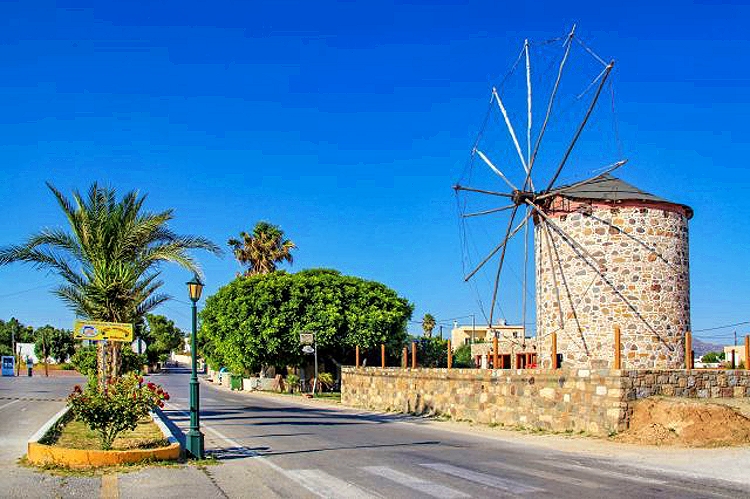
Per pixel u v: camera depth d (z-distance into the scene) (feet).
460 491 37.55
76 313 78.59
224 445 59.00
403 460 50.21
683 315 95.61
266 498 35.91
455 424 84.23
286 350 169.27
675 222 96.12
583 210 95.76
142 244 78.38
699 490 38.24
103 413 47.73
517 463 48.93
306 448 57.52
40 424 72.23
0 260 74.13
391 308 175.22
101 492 36.91
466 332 325.01
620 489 38.37
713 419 59.52
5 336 401.70
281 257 225.56
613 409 64.23
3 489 37.19
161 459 47.57
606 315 93.66
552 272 94.84
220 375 254.68
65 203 77.41
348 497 36.09
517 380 78.54
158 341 345.10
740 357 199.41
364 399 122.72
